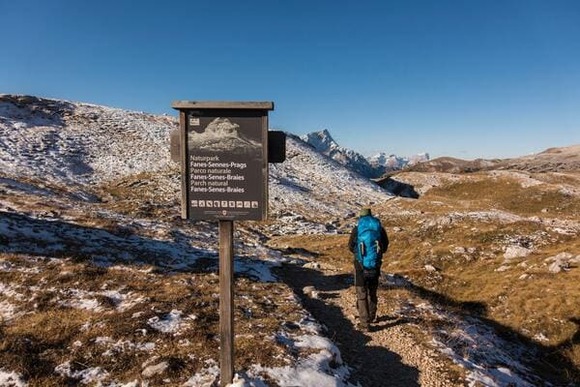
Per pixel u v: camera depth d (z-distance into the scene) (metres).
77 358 8.54
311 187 76.31
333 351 9.52
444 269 28.08
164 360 8.27
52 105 75.88
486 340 13.38
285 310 12.66
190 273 16.66
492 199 74.38
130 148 67.62
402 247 35.50
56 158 56.88
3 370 8.01
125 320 10.41
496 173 88.62
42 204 29.25
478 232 33.62
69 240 19.22
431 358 10.18
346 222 57.09
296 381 7.90
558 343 15.79
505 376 10.30
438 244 33.34
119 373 8.10
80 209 30.77
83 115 76.06
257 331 10.15
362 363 9.96
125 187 53.41
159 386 7.53
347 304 14.75
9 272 14.15
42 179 47.91
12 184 37.59
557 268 21.94
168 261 18.91
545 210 64.44
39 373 7.96
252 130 6.75
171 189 54.50
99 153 63.41
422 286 23.12
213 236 32.53
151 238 24.19
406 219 53.16
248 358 8.46
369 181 91.81
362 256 11.52
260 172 6.78
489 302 20.19
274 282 17.42
